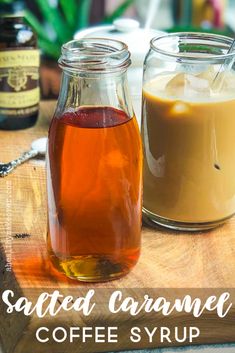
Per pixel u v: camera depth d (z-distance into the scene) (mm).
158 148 515
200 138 502
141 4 1095
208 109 495
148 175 532
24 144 672
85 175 458
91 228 469
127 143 464
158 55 516
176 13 1098
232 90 506
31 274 494
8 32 685
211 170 513
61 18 934
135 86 616
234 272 501
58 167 465
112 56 452
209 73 503
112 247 475
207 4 1079
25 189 598
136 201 477
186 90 502
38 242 529
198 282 491
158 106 506
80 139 456
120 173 461
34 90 700
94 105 464
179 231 543
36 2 958
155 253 519
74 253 476
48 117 727
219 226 550
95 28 656
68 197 464
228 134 507
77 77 458
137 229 486
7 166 622
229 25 1083
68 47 464
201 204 525
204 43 529
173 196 524
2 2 688
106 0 1053
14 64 682
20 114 694
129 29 634
